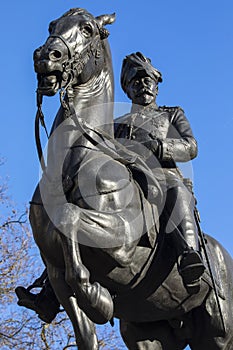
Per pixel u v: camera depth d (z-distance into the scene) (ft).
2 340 32.09
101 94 13.71
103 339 32.63
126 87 15.69
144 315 14.08
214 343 14.58
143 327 14.74
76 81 13.38
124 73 15.67
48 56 12.78
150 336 14.73
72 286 12.06
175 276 13.74
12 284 33.68
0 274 33.50
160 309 13.96
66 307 12.88
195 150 14.42
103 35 13.78
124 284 13.21
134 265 13.17
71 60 13.07
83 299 12.03
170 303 13.92
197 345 14.82
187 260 13.05
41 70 12.79
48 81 12.90
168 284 13.70
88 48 13.43
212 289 14.40
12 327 32.32
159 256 13.53
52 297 13.93
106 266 12.83
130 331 14.75
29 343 32.48
